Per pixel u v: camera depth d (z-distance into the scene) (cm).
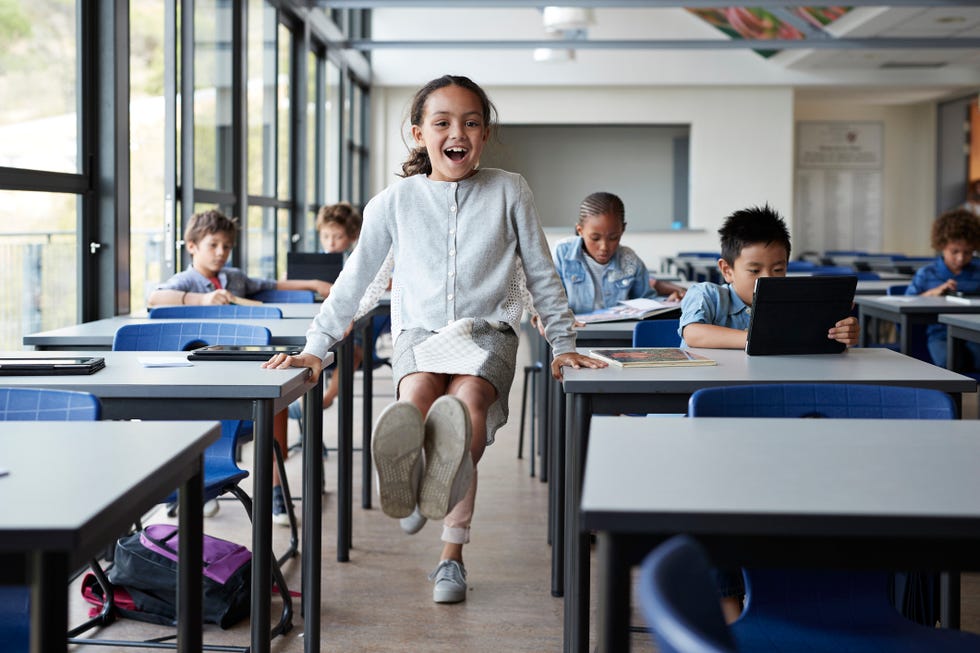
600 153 1251
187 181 488
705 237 1209
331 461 452
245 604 257
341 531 309
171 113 472
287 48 748
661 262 1164
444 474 182
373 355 488
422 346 223
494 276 231
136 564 256
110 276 396
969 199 1330
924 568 101
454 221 231
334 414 562
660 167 1252
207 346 284
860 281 639
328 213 563
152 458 128
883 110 1427
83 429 147
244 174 584
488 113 235
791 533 100
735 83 1168
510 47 936
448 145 228
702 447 133
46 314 366
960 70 1188
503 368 222
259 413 195
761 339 240
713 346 258
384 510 183
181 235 487
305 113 770
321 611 266
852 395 171
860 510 101
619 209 389
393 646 243
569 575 216
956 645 139
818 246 1445
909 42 958
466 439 181
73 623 254
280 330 312
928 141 1412
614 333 320
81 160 385
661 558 78
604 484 112
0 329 336
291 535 317
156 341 290
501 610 268
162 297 390
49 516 102
